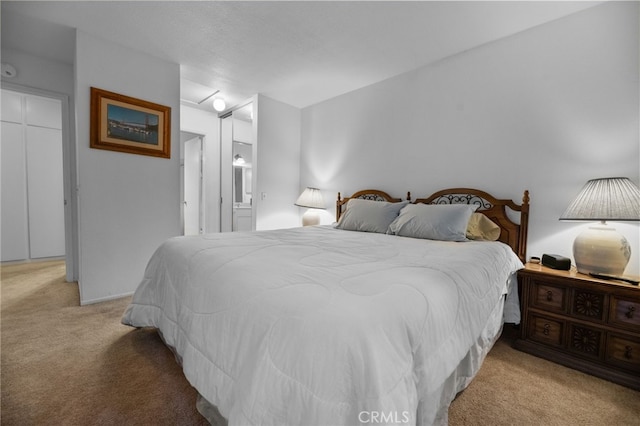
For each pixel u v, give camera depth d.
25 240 3.79
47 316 2.15
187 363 1.08
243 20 2.15
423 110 2.78
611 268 1.59
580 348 1.60
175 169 2.88
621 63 1.79
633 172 1.75
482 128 2.39
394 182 3.02
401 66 2.79
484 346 1.42
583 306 1.60
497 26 2.13
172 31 2.30
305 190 3.68
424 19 2.08
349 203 2.92
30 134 3.79
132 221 2.62
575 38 1.95
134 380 1.42
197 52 2.61
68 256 2.99
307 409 0.64
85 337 1.84
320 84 3.26
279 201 3.89
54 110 3.96
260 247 1.54
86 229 2.37
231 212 4.38
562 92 2.01
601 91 1.86
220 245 1.57
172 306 1.41
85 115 2.33
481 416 1.22
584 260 1.67
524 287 1.81
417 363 0.79
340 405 0.63
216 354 0.94
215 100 3.68
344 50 2.53
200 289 1.15
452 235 2.05
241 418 0.70
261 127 3.63
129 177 2.59
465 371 1.22
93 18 2.14
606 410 1.27
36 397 1.28
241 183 4.36
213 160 4.45
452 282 1.10
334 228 2.85
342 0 1.91
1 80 2.58
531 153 2.14
